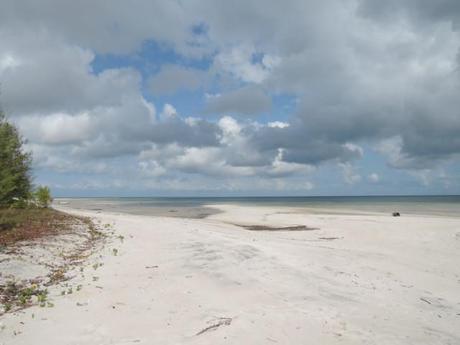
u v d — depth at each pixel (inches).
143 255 519.5
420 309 366.6
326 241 831.7
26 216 775.1
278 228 1106.1
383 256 639.1
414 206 2417.6
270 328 280.7
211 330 273.3
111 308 317.4
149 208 2452.0
